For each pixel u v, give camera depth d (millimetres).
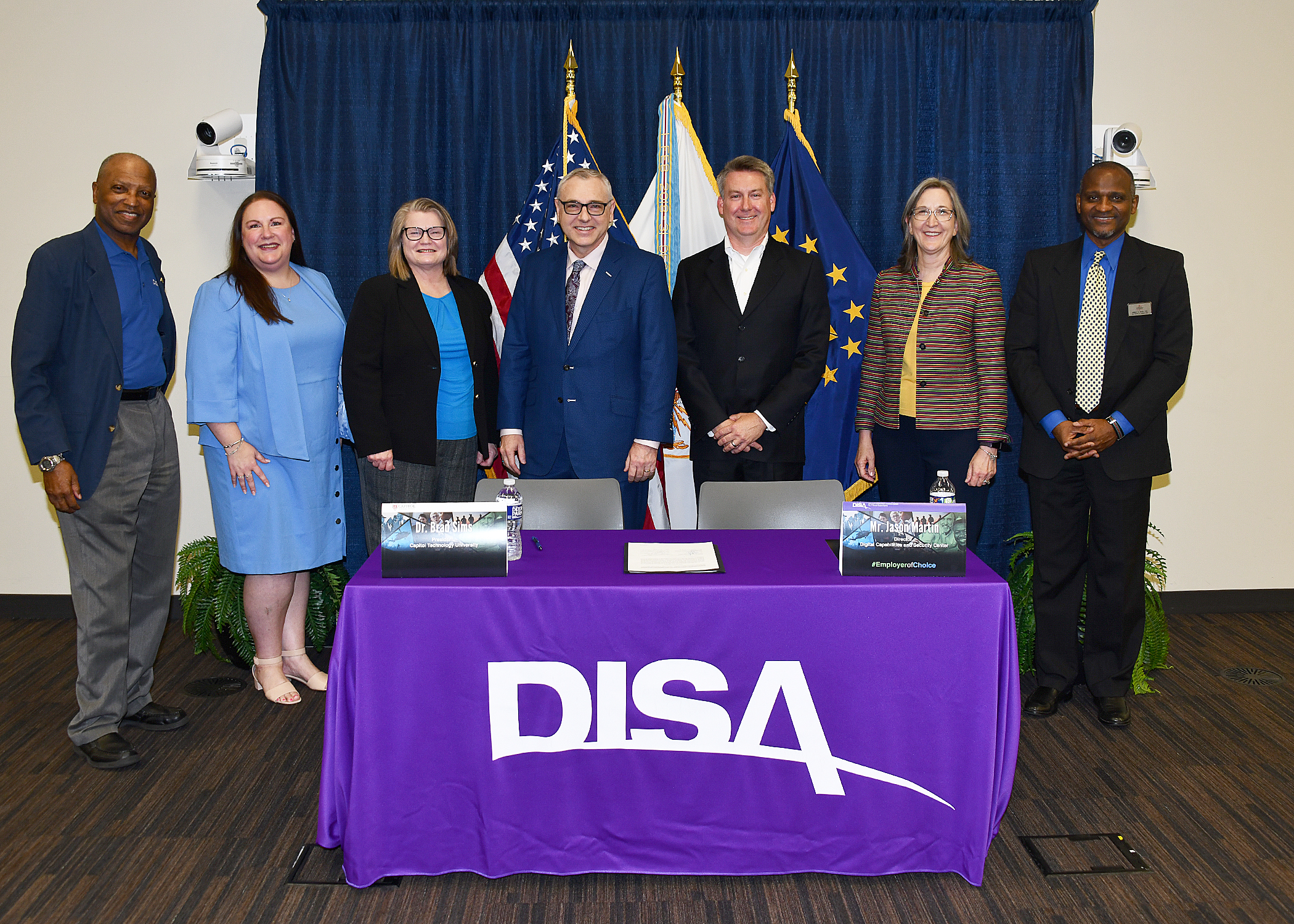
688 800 2139
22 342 2574
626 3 3594
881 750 2111
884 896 2152
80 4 3697
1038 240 3754
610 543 2416
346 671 2096
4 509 3963
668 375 3086
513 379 3221
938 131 3676
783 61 3635
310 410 2955
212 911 2102
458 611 2045
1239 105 3850
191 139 3783
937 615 2064
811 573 2143
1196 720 3107
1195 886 2203
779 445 3209
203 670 3508
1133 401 2922
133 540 2834
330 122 3627
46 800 2582
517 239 3609
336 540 3117
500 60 3604
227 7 3715
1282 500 4078
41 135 3760
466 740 2105
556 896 2148
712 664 2070
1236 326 3969
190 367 2836
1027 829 2447
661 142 3615
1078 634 3271
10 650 3662
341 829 2197
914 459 3221
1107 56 3811
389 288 3059
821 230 3586
